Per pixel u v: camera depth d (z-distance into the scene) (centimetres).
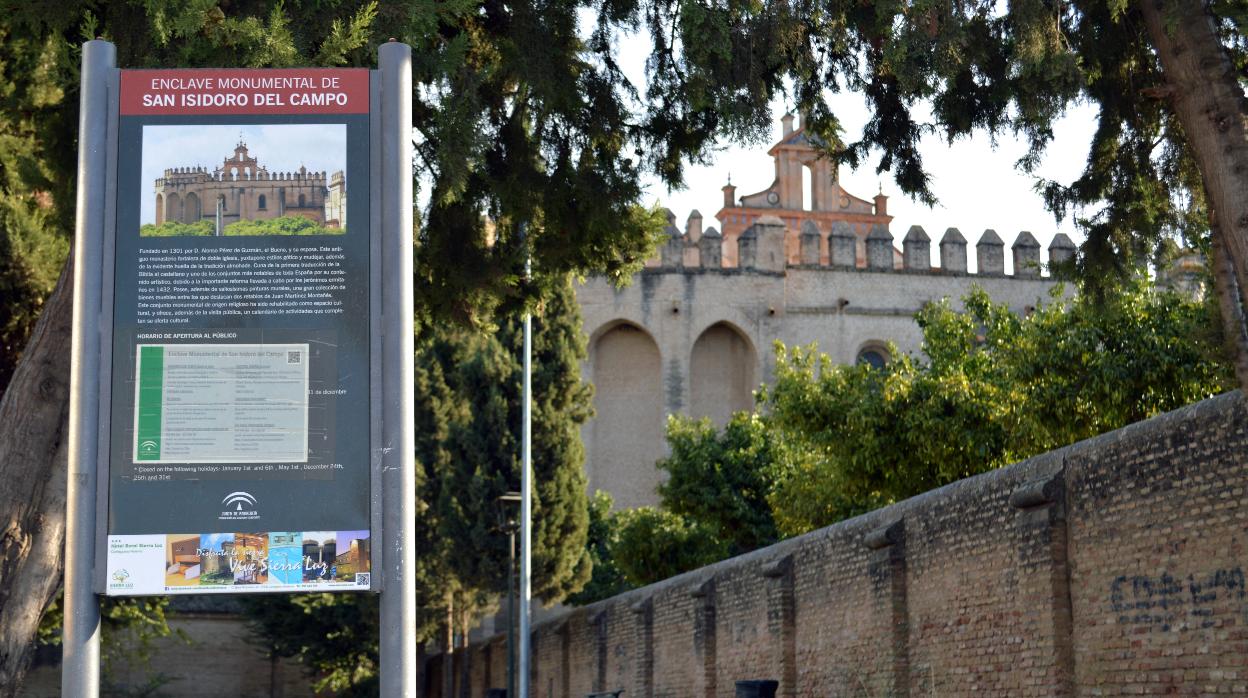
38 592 1123
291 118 729
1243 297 1069
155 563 689
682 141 1544
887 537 1698
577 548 3991
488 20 1431
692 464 4125
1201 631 1127
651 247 1698
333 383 708
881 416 2698
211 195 721
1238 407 1096
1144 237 1343
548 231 1661
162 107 727
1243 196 1005
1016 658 1406
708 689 2366
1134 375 2103
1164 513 1184
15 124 1894
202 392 704
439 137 1260
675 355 6228
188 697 5125
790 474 3525
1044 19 1158
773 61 1259
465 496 3953
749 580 2220
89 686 679
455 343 4262
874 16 1244
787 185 7512
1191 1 1038
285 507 697
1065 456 1348
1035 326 2303
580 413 4094
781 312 6334
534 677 3800
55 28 1109
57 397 1146
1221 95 1025
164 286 712
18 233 2102
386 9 1086
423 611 4094
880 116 1402
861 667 1789
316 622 4412
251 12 1070
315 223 721
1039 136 1324
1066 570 1334
